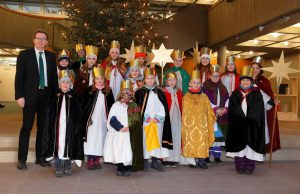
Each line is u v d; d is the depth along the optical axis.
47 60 4.88
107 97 5.00
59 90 4.64
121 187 4.09
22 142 4.83
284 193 3.99
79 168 5.07
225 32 11.55
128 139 4.56
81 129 4.61
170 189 4.06
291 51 13.97
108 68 5.43
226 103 5.42
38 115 4.93
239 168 4.94
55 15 16.22
